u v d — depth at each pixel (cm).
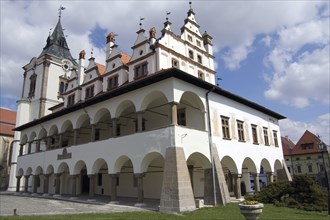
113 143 2245
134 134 2097
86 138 3272
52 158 2964
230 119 2525
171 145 1836
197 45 3056
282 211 1786
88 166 2434
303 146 6119
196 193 2547
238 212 1645
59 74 4616
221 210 1730
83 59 3597
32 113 4431
